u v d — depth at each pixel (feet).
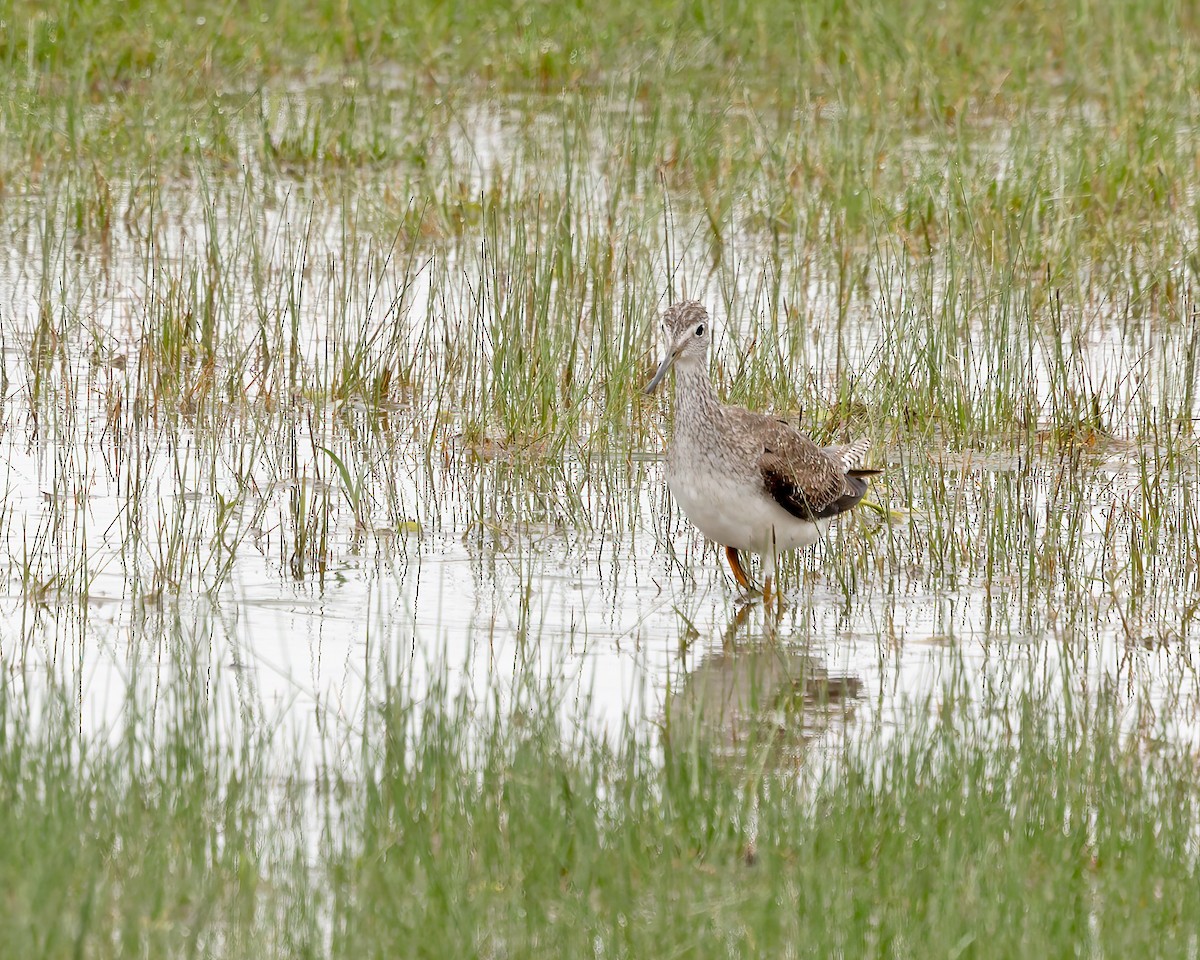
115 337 91.35
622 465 77.20
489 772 46.26
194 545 66.39
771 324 90.07
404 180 119.44
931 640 60.90
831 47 150.00
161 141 119.96
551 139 126.00
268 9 153.58
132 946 37.01
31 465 74.38
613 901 39.65
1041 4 164.04
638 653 59.06
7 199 112.98
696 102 129.49
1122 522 71.20
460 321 89.97
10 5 142.00
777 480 62.39
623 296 89.92
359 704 53.36
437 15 156.46
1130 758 49.32
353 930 38.34
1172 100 129.08
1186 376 82.02
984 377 89.76
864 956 38.09
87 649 57.11
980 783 47.32
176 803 43.96
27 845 40.16
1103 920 39.52
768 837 43.09
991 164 118.21
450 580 65.21
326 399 84.84
